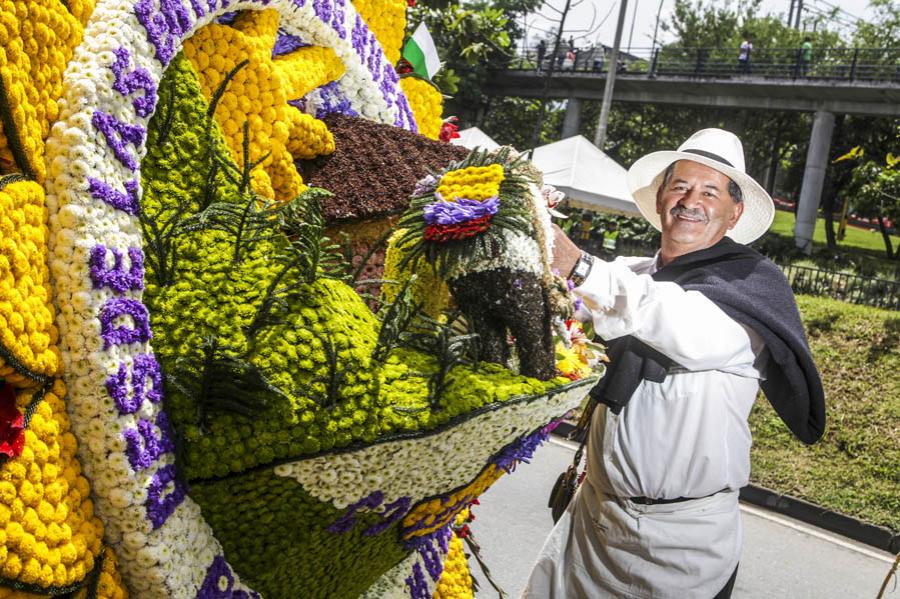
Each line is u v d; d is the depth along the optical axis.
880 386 8.84
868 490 7.32
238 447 1.59
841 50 28.98
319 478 1.65
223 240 1.71
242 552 1.73
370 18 3.02
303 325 1.66
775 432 8.02
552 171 13.20
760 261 2.81
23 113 1.41
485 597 4.64
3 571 1.34
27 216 1.41
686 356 2.53
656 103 29.09
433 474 1.81
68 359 1.47
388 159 2.48
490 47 8.77
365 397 1.66
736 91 27.53
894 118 27.38
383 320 1.84
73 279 1.45
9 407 1.38
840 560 6.26
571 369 2.08
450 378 1.77
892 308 13.95
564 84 29.25
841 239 30.69
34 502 1.40
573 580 2.93
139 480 1.52
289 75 2.22
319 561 1.83
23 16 1.40
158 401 1.57
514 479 6.47
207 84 1.92
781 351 2.65
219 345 1.60
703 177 2.87
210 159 1.75
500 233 1.85
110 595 1.54
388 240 2.09
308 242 1.70
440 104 3.42
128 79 1.54
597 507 2.84
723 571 2.75
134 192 1.56
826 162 26.41
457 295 1.91
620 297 2.45
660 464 2.68
